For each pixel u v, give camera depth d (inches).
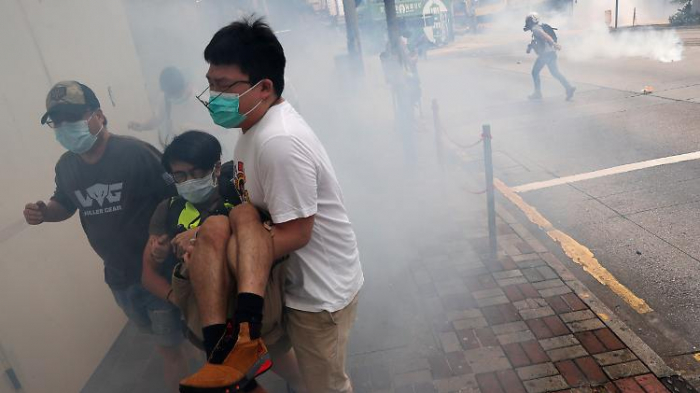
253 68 68.5
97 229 110.1
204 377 59.6
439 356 129.3
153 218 100.7
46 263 128.0
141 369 143.1
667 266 158.1
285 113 71.9
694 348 123.5
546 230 192.9
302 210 68.9
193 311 76.4
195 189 96.5
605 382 114.3
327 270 77.7
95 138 102.3
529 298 148.1
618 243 176.1
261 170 69.3
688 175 218.8
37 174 127.6
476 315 143.3
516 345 129.3
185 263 73.2
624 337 127.1
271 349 89.7
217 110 70.0
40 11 141.7
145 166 107.5
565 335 130.7
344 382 86.6
